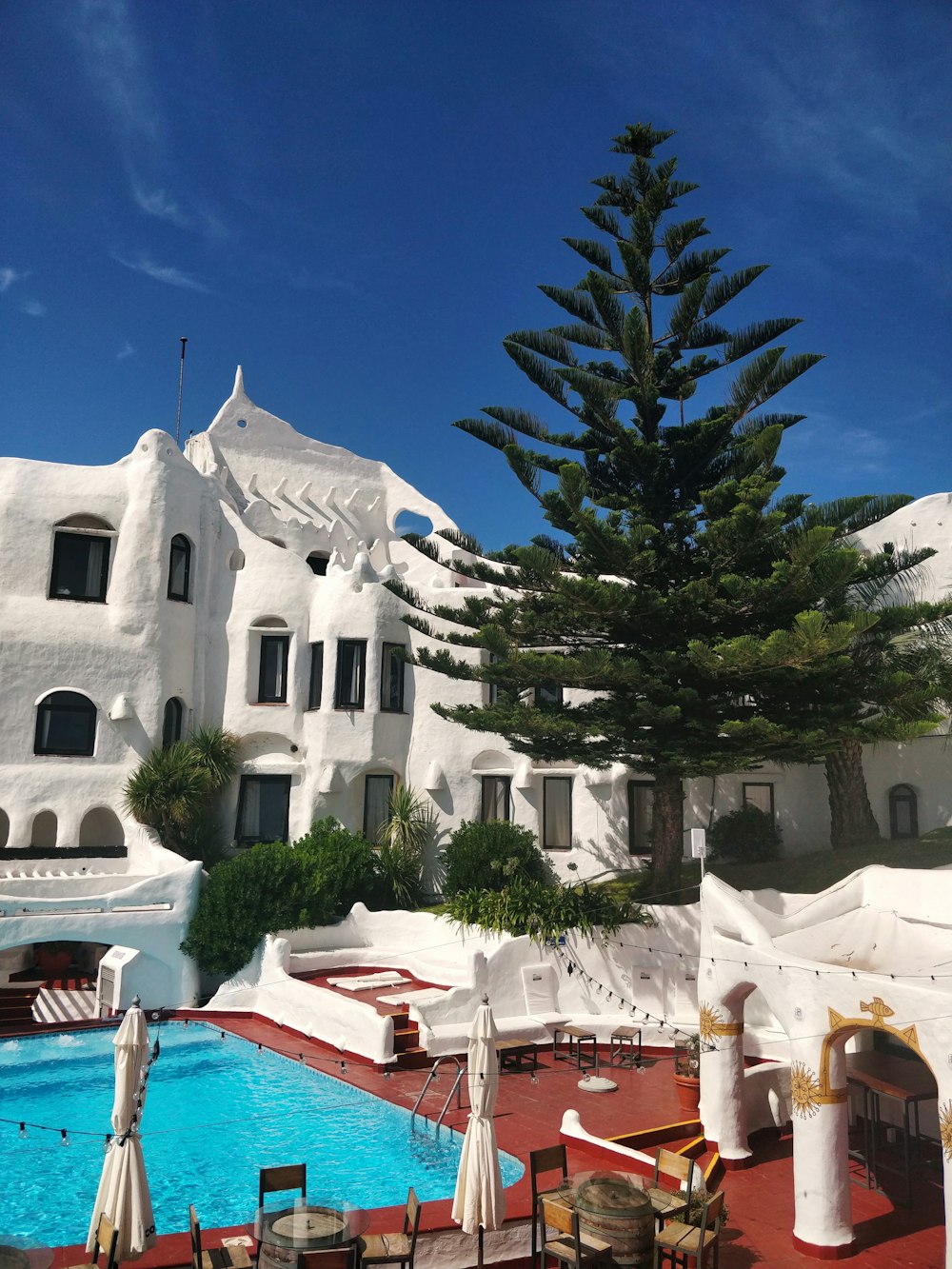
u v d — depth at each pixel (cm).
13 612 2344
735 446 2066
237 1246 893
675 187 2116
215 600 2664
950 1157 944
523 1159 1224
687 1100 1420
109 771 2341
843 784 2258
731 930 1338
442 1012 1728
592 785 2527
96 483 2508
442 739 2591
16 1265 793
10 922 1853
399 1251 898
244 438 3438
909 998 998
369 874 2312
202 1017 1964
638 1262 927
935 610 1764
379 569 3291
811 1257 1042
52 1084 1551
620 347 2125
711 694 1909
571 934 1852
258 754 2564
